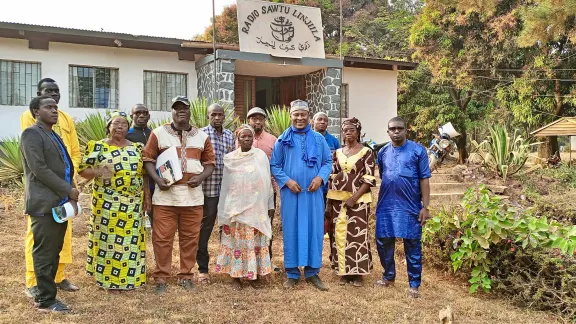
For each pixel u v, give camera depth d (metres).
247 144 4.69
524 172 11.19
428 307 4.39
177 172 4.28
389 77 14.70
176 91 12.58
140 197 4.39
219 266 4.68
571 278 4.36
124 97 11.90
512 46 15.62
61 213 3.58
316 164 4.80
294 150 4.83
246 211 4.57
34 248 3.70
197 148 4.48
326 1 27.25
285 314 4.02
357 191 4.84
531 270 4.69
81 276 4.77
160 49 12.09
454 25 17.23
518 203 9.03
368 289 4.80
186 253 4.54
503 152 10.74
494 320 4.17
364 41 26.98
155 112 12.31
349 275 4.91
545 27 9.44
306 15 12.14
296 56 11.95
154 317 3.81
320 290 4.70
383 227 4.81
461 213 5.55
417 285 4.70
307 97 13.68
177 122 4.42
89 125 8.52
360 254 4.82
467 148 20.72
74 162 4.51
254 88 14.04
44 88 4.19
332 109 12.69
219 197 4.76
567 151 23.20
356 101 14.27
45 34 10.59
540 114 15.79
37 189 3.62
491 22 15.90
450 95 19.72
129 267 4.31
